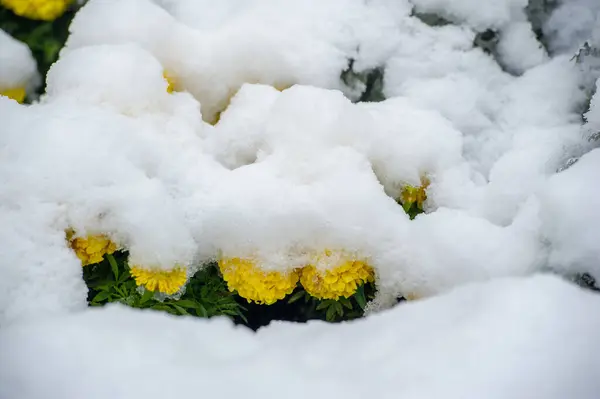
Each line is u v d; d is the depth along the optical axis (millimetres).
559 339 641
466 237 834
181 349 662
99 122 834
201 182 847
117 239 817
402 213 851
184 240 817
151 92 888
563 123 955
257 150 905
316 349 672
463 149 956
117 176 812
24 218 793
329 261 832
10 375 639
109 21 942
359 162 849
